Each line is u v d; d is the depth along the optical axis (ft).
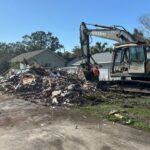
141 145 25.45
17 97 58.65
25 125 33.99
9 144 26.66
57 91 53.83
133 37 63.62
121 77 61.31
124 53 60.70
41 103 50.52
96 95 53.36
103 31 67.00
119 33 64.54
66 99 50.11
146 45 57.41
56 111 42.09
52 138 27.99
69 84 61.57
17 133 30.45
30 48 318.65
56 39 326.03
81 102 48.91
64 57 212.84
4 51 310.86
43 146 25.76
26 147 25.63
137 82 57.47
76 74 81.56
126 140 26.89
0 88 70.28
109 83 63.00
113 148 24.76
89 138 27.66
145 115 37.86
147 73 57.06
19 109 44.86
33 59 176.86
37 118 37.58
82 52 69.46
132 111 40.70
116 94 56.90
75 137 28.12
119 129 30.99
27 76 72.33
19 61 183.11
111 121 35.01
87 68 67.92
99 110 41.88
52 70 86.43
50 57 186.80
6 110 44.45
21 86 66.80
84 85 62.44
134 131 30.17
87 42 68.85
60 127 32.22
